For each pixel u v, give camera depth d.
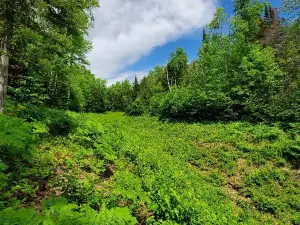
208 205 8.30
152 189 7.05
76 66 20.92
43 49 10.86
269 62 21.45
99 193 6.27
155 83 52.66
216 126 19.59
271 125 17.03
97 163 8.20
